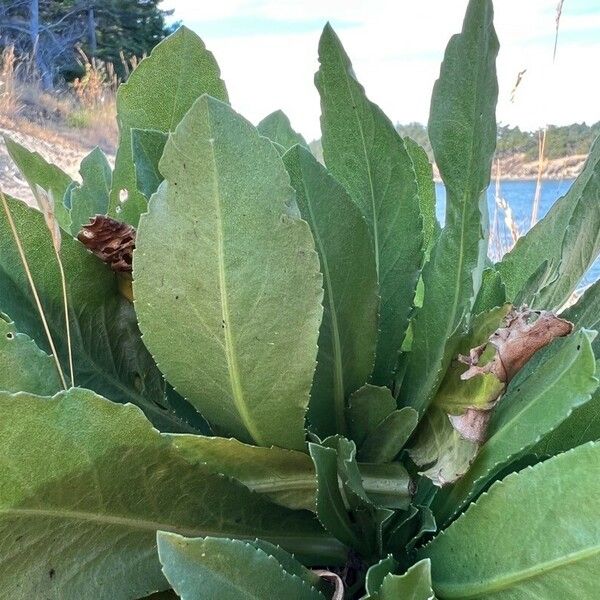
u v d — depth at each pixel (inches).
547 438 10.1
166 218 8.8
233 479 9.4
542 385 8.6
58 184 17.2
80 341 10.9
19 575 8.0
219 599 7.3
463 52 9.3
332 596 9.5
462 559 8.5
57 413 7.7
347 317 10.6
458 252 10.0
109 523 8.6
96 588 8.5
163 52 12.9
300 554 10.2
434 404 10.3
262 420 9.5
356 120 11.8
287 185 8.5
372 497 10.0
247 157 8.4
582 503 7.3
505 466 9.1
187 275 8.9
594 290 11.6
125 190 12.6
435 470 9.5
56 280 10.6
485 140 9.2
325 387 10.8
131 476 8.5
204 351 9.3
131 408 8.1
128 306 11.3
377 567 8.5
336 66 11.6
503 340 8.8
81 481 8.2
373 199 11.9
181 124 8.4
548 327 8.6
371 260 10.7
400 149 11.5
